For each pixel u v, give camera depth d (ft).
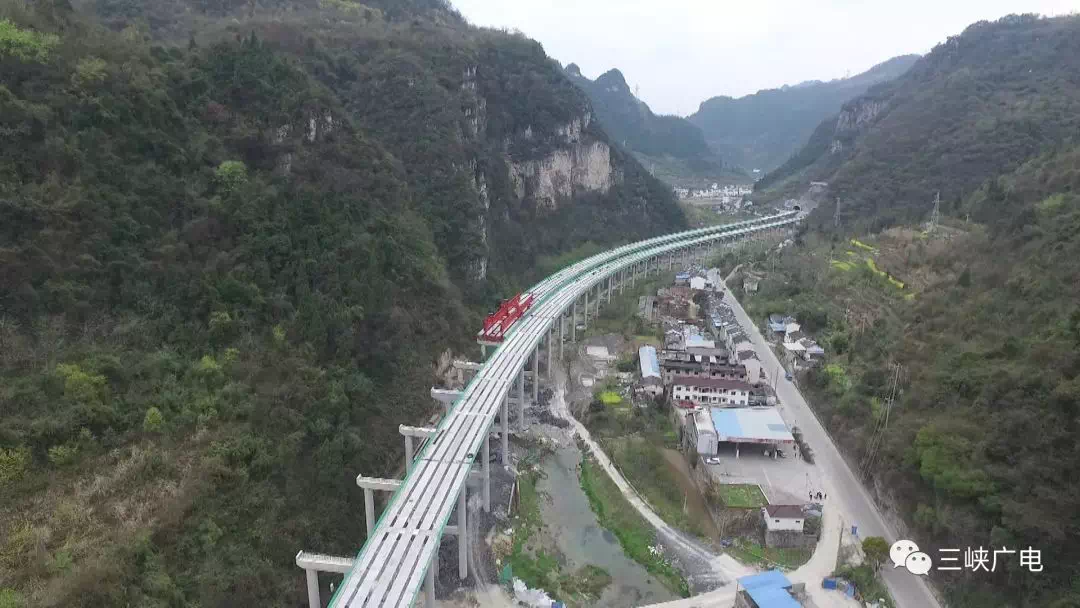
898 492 236.02
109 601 157.58
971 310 294.66
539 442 314.76
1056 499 178.50
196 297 239.50
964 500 203.41
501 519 251.60
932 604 200.54
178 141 285.02
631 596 215.10
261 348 243.40
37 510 168.25
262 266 261.85
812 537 232.12
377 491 245.04
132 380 206.28
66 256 216.13
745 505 246.06
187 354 224.94
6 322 194.39
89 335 207.62
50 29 277.23
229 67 340.59
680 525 247.29
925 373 269.23
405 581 163.94
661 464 288.51
